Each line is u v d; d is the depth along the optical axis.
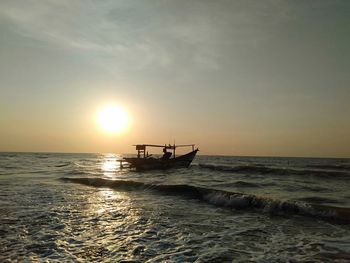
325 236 10.10
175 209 14.85
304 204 13.88
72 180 27.84
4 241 9.30
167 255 8.29
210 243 9.40
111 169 48.44
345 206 15.62
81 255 8.20
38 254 8.19
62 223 11.69
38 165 57.69
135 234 10.35
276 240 9.70
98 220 12.32
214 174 38.25
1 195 18.33
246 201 15.53
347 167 55.12
